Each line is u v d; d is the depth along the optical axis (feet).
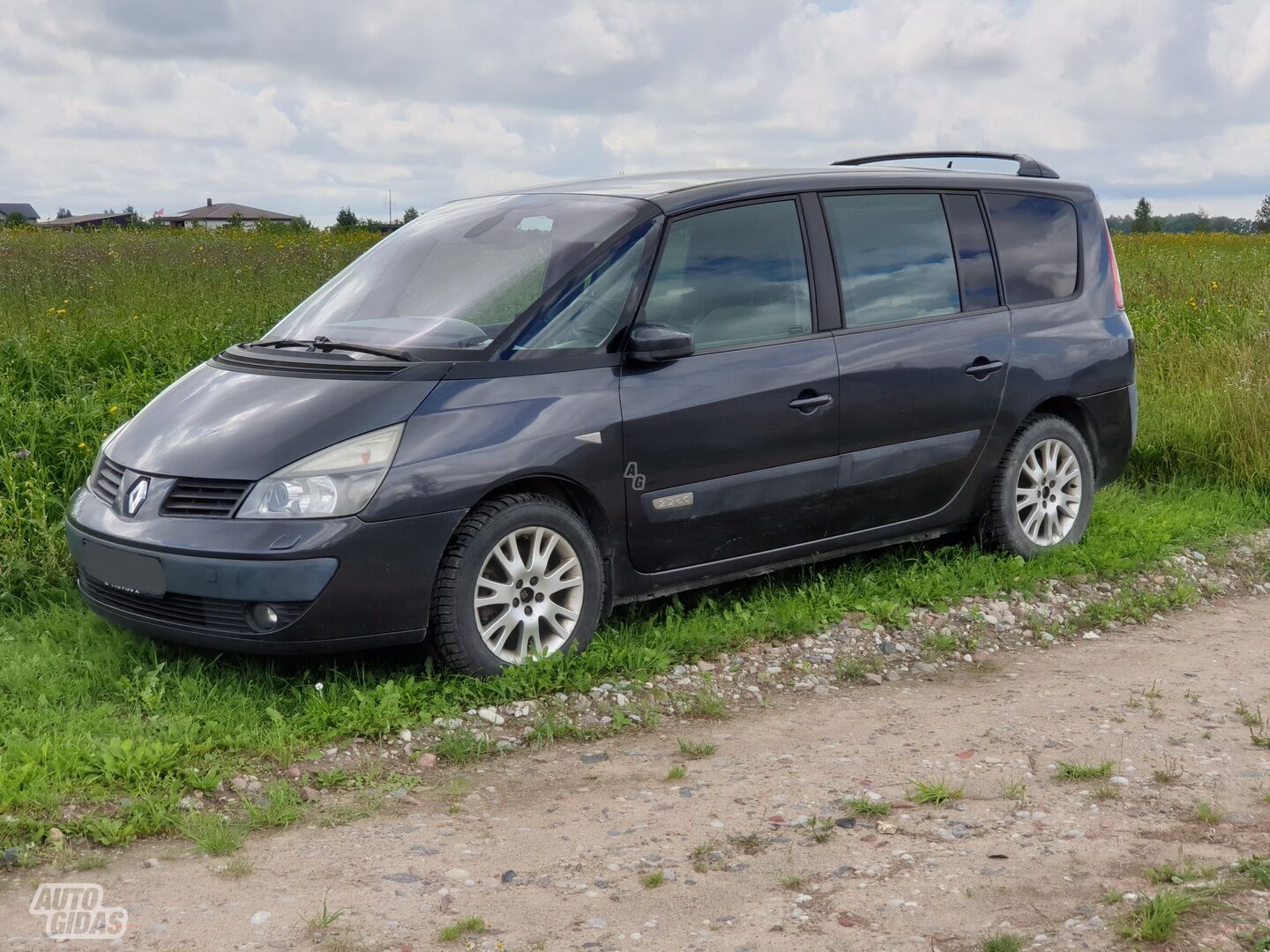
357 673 15.55
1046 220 21.25
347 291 17.88
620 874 10.95
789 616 17.92
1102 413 21.48
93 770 12.66
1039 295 20.81
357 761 13.58
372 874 11.01
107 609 15.65
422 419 14.75
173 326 31.12
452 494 14.60
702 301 16.98
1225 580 21.68
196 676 15.31
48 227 75.72
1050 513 21.11
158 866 11.12
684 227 17.03
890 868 10.85
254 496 14.28
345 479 14.25
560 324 15.93
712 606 18.34
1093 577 20.65
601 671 15.98
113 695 14.97
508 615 15.42
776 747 14.20
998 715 15.14
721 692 16.05
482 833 11.94
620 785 13.15
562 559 15.81
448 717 14.55
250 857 11.35
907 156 22.99
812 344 17.75
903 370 18.57
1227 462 27.25
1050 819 11.84
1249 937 9.14
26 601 18.63
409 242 18.35
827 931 9.74
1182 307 42.27
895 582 19.60
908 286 19.10
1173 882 10.23
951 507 19.79
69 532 16.20
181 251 53.01
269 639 14.26
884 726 14.85
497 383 15.31
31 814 11.77
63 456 21.99
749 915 10.07
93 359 27.94
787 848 11.37
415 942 9.72
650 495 16.30
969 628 18.54
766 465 17.25
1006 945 9.20
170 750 13.05
